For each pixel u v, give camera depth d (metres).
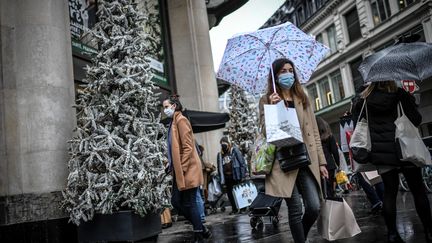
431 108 23.02
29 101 5.53
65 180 5.49
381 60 3.73
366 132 3.78
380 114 3.73
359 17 29.36
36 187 5.32
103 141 5.08
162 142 5.54
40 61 5.63
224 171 9.88
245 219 7.86
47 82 5.60
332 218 3.36
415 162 3.51
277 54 4.42
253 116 15.19
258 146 3.54
